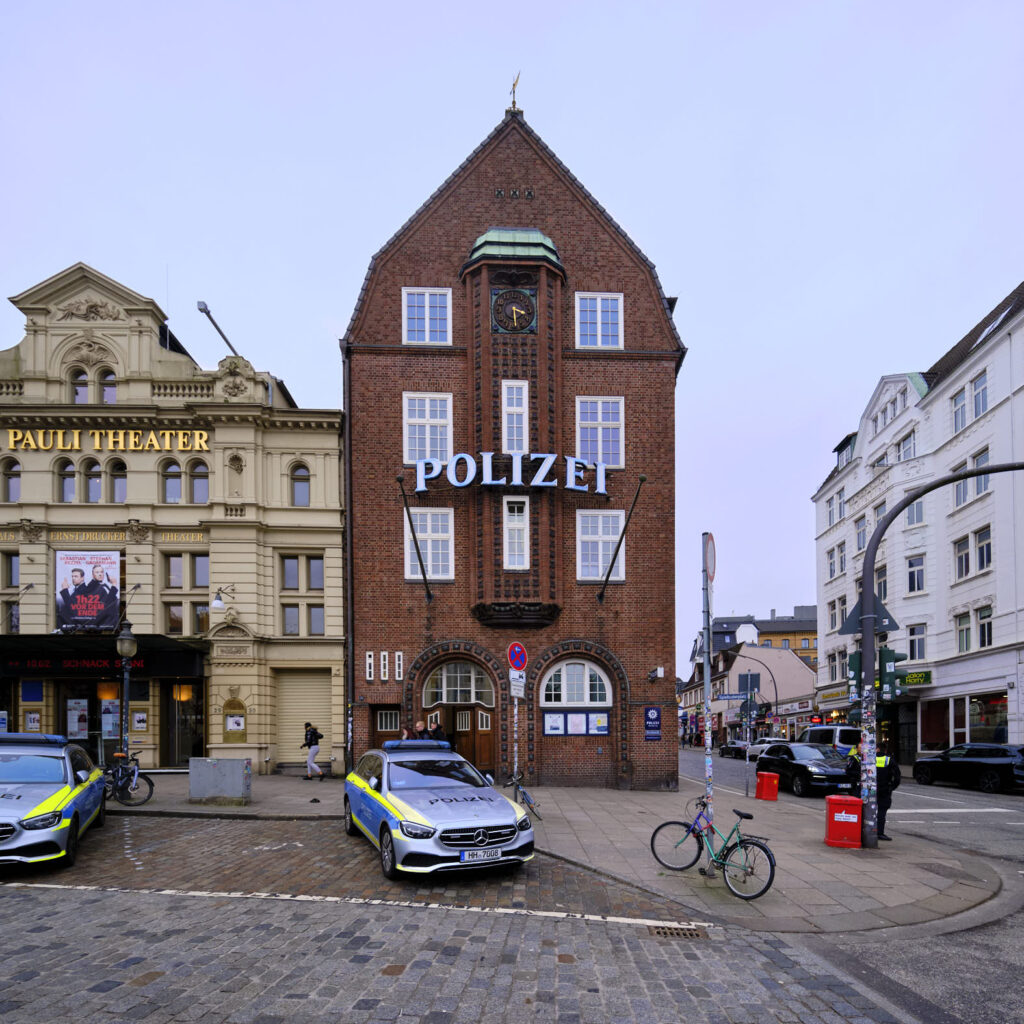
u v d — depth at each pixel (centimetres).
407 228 2086
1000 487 2823
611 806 1556
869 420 3972
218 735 2053
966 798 2048
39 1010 522
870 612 1155
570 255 2103
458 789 1002
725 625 9256
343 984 573
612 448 2050
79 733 2116
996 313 3344
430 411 2044
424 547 1997
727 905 805
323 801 1535
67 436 2153
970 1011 549
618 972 608
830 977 611
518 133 2141
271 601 2139
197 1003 536
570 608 1983
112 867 971
